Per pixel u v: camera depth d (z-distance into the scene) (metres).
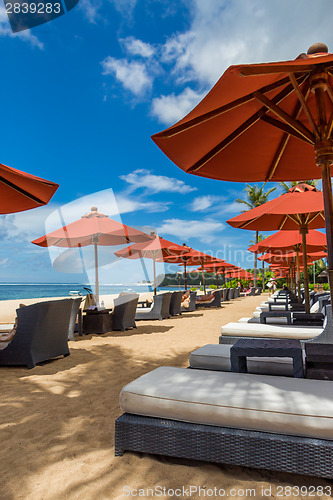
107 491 1.72
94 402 3.11
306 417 1.68
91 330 7.37
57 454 2.13
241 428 1.80
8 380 3.88
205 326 8.68
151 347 5.81
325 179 2.26
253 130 3.04
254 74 1.58
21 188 4.02
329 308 3.01
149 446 1.97
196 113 1.92
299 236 6.42
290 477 1.81
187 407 1.89
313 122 2.23
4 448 2.23
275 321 5.44
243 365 2.59
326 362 2.48
